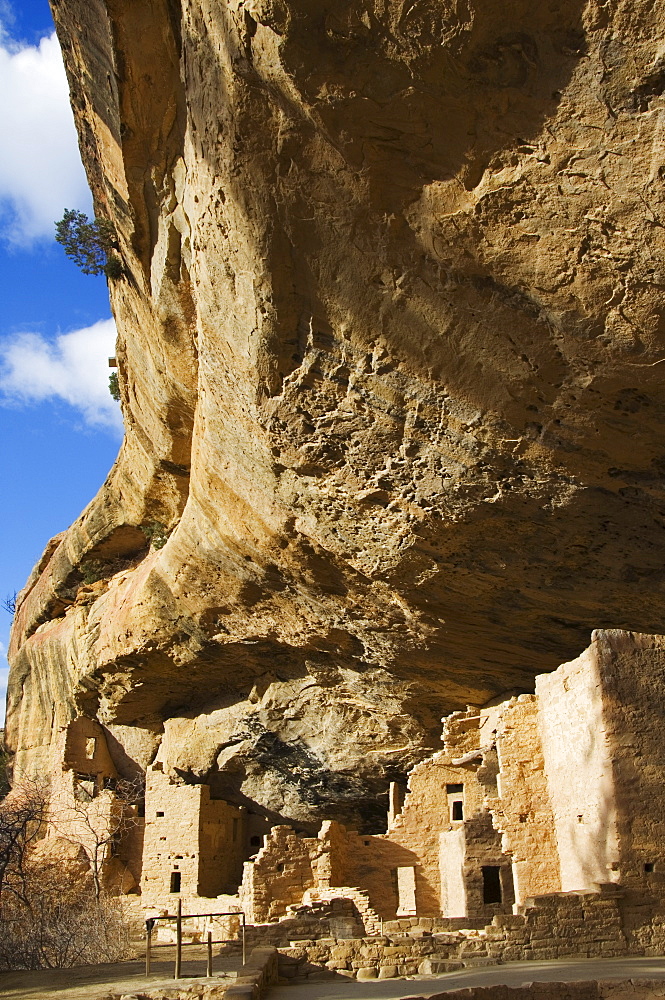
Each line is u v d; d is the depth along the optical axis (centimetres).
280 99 698
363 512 1070
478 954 986
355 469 1007
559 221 672
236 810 2002
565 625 1230
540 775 1230
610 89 595
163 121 929
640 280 680
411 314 802
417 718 1694
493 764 1502
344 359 881
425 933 1084
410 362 843
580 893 1027
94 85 984
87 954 1344
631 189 632
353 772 1823
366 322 831
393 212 731
